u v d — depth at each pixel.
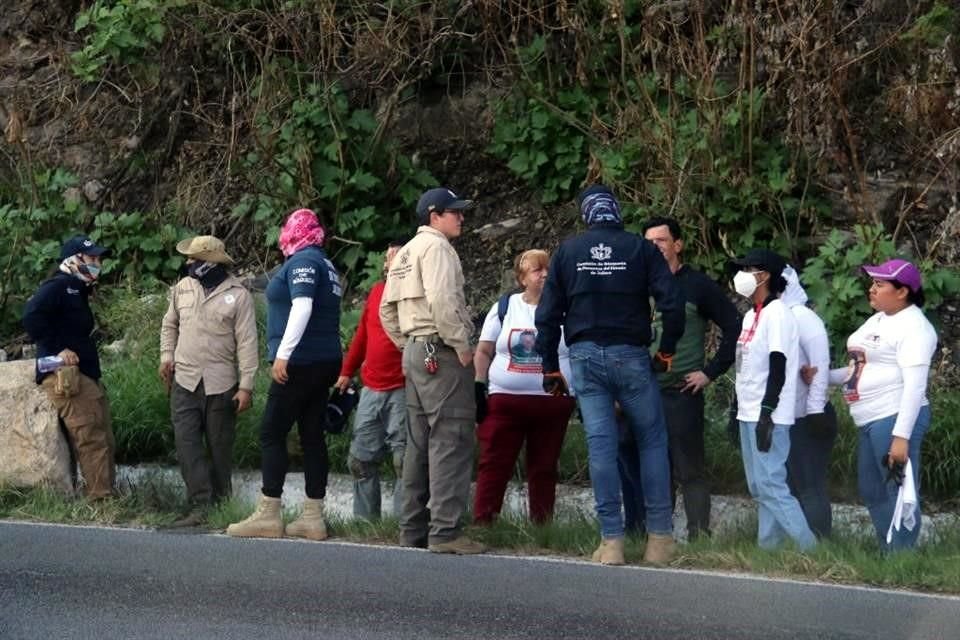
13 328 18.56
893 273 10.62
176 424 12.61
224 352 12.68
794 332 10.70
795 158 16.42
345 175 18.17
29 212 19.03
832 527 11.50
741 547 10.63
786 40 16.48
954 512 12.66
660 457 10.54
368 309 12.62
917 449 10.71
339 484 13.70
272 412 11.47
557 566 10.30
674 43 17.12
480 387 11.63
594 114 17.42
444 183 19.20
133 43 19.55
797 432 11.19
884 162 16.98
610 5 17.11
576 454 13.70
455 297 10.87
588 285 10.47
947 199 16.59
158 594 9.34
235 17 18.72
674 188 16.55
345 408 12.55
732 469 13.22
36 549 10.77
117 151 20.30
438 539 10.86
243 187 19.38
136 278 18.78
